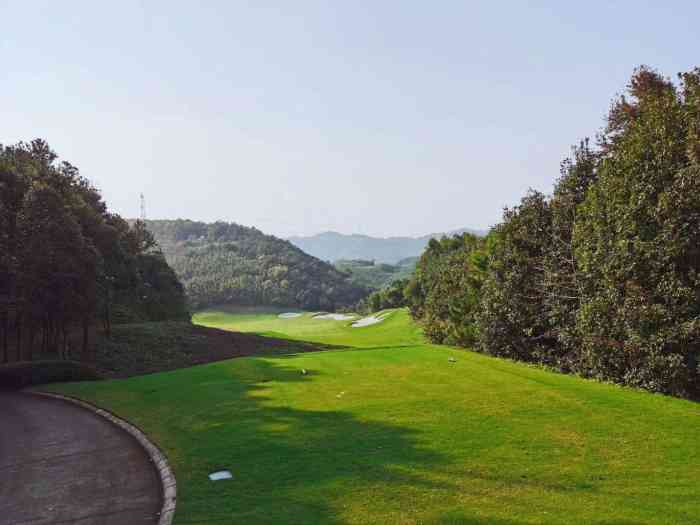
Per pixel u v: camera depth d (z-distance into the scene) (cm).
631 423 1170
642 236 1672
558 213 2367
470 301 3409
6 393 2355
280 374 2031
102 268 3597
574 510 736
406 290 8294
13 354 3678
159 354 3866
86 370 2759
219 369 2278
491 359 2248
